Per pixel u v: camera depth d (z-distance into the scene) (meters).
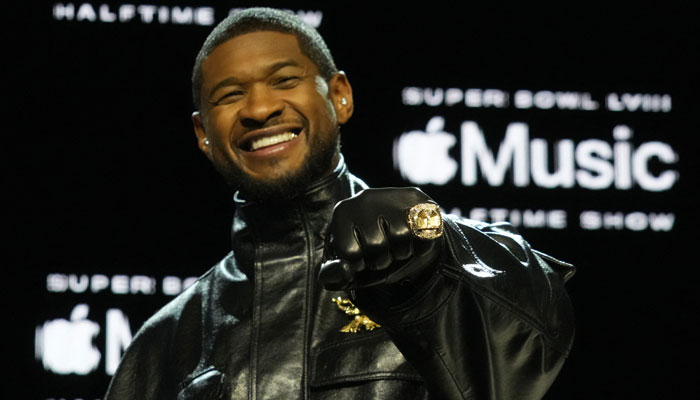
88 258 10.14
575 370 10.41
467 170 10.51
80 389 9.97
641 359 10.43
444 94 10.59
